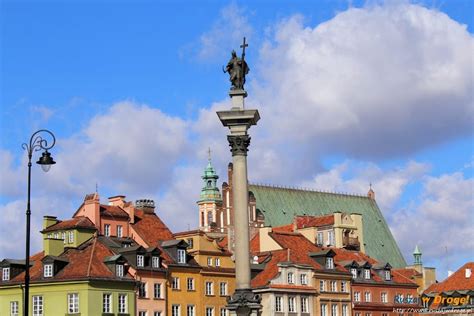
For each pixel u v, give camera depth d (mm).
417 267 173500
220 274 124688
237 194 62062
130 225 126188
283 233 141000
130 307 110812
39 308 108938
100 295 107750
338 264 139375
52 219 121438
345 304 134500
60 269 109625
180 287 118938
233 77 63844
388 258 199000
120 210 127062
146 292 114000
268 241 138500
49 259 109250
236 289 61219
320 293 130000
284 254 132250
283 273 125562
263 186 194125
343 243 168125
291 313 124125
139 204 132625
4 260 113875
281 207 193375
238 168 62344
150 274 114812
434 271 173375
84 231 118000
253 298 60500
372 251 197500
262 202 190500
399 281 150375
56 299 107938
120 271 111125
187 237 126500
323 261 135250
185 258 121562
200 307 120750
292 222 190125
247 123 62844
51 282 108000
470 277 155750
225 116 62750
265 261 132000
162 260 118125
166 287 116750
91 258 110438
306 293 127000
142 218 129625
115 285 109625
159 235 127625
